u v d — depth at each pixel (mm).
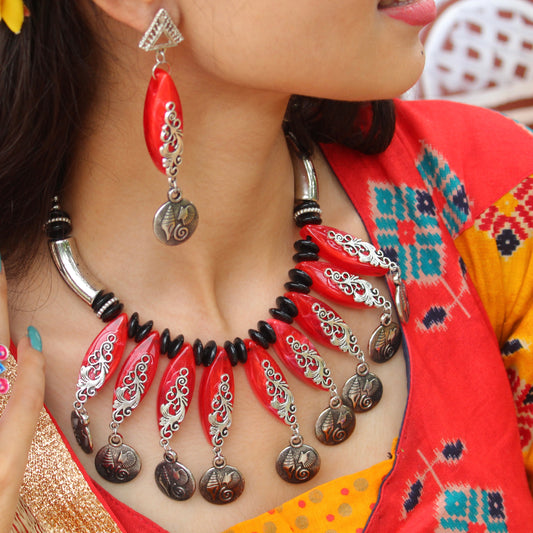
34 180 757
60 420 789
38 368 722
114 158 769
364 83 708
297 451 827
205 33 664
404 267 923
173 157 674
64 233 806
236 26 652
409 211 961
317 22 648
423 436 856
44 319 811
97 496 736
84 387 778
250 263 881
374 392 862
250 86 701
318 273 870
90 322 812
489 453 887
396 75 717
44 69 696
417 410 861
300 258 888
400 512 819
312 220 899
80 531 730
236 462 818
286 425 841
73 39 696
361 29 667
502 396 921
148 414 805
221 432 802
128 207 799
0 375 701
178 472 786
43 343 803
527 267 980
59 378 797
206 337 848
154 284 837
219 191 798
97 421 791
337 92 712
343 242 892
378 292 882
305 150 917
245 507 809
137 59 706
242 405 834
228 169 784
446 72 2021
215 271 855
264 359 834
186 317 846
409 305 905
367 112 924
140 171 774
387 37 694
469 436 883
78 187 803
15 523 726
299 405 851
